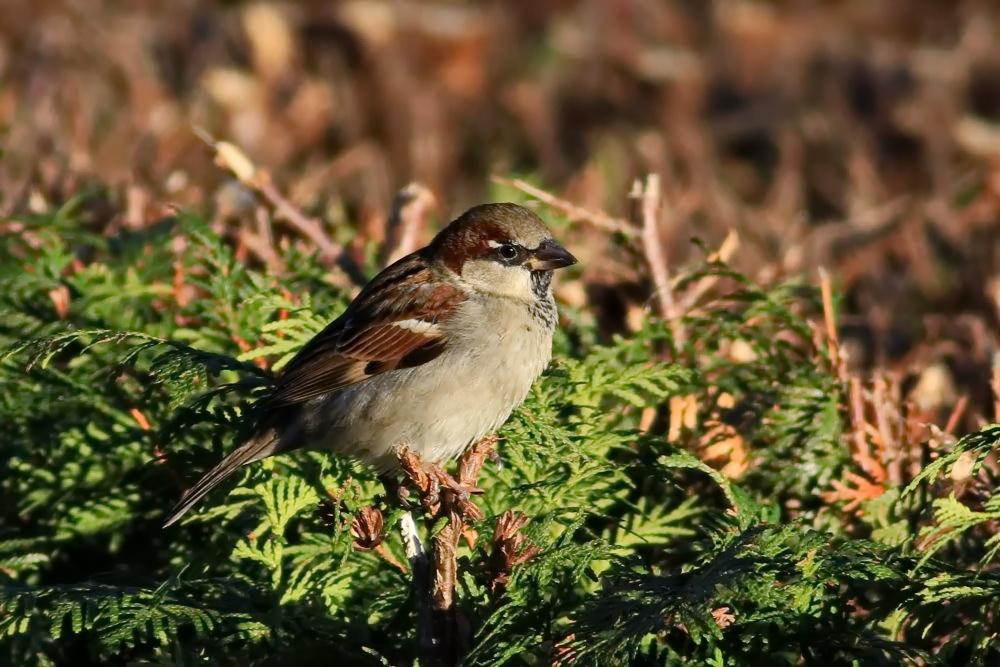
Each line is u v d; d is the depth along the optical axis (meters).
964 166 16.33
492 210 9.14
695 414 8.92
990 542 6.91
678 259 13.20
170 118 15.80
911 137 17.42
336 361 8.62
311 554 7.86
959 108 17.89
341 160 14.49
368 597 7.82
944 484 8.36
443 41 19.00
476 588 7.48
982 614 7.00
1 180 13.23
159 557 8.94
